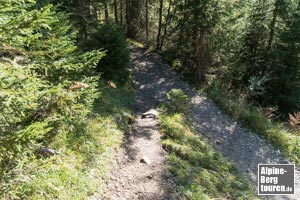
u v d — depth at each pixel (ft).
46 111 16.53
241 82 65.82
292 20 57.57
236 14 62.69
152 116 43.45
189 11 63.62
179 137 37.83
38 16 12.46
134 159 31.24
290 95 59.93
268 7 60.18
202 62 64.95
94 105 38.96
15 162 14.70
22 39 13.30
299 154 46.93
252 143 46.75
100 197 24.09
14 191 14.47
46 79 19.33
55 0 44.50
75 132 29.71
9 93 12.18
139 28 100.68
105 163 28.32
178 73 70.13
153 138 36.88
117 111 40.52
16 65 13.16
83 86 19.76
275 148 46.78
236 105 54.54
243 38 63.72
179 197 26.50
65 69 19.76
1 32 12.10
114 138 33.40
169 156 32.60
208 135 45.68
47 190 21.02
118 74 51.88
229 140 46.21
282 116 59.88
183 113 48.19
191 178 29.73
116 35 49.49
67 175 23.65
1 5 12.79
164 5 93.86
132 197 25.46
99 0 51.80
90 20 51.01
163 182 28.17
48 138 18.39
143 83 63.00
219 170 34.53
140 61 76.95
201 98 58.23
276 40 61.41
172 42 77.20
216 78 65.51
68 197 21.80
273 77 61.26
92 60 21.01
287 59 59.16
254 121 51.03
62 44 21.22
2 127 13.94
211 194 28.73
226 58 65.82
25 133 12.14
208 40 64.03
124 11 105.40
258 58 64.80
